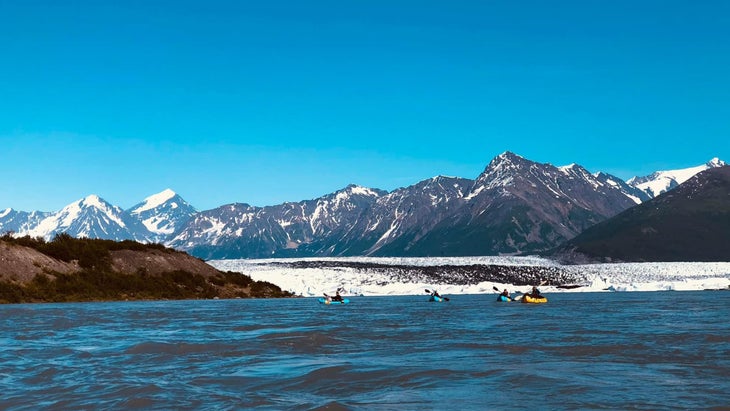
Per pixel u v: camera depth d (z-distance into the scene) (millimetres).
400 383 17547
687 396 15594
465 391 16406
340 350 24578
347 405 14805
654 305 55938
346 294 94625
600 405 14703
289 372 19344
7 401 15469
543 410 14281
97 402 15273
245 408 14562
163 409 14531
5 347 25609
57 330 33094
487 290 99062
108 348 25234
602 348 24531
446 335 29922
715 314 43562
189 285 81062
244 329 33406
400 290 98062
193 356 23000
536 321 38250
